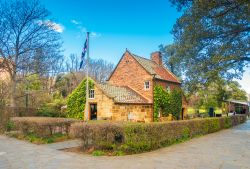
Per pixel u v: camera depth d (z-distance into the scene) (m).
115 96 31.69
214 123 25.28
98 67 91.38
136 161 11.04
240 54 27.03
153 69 39.34
